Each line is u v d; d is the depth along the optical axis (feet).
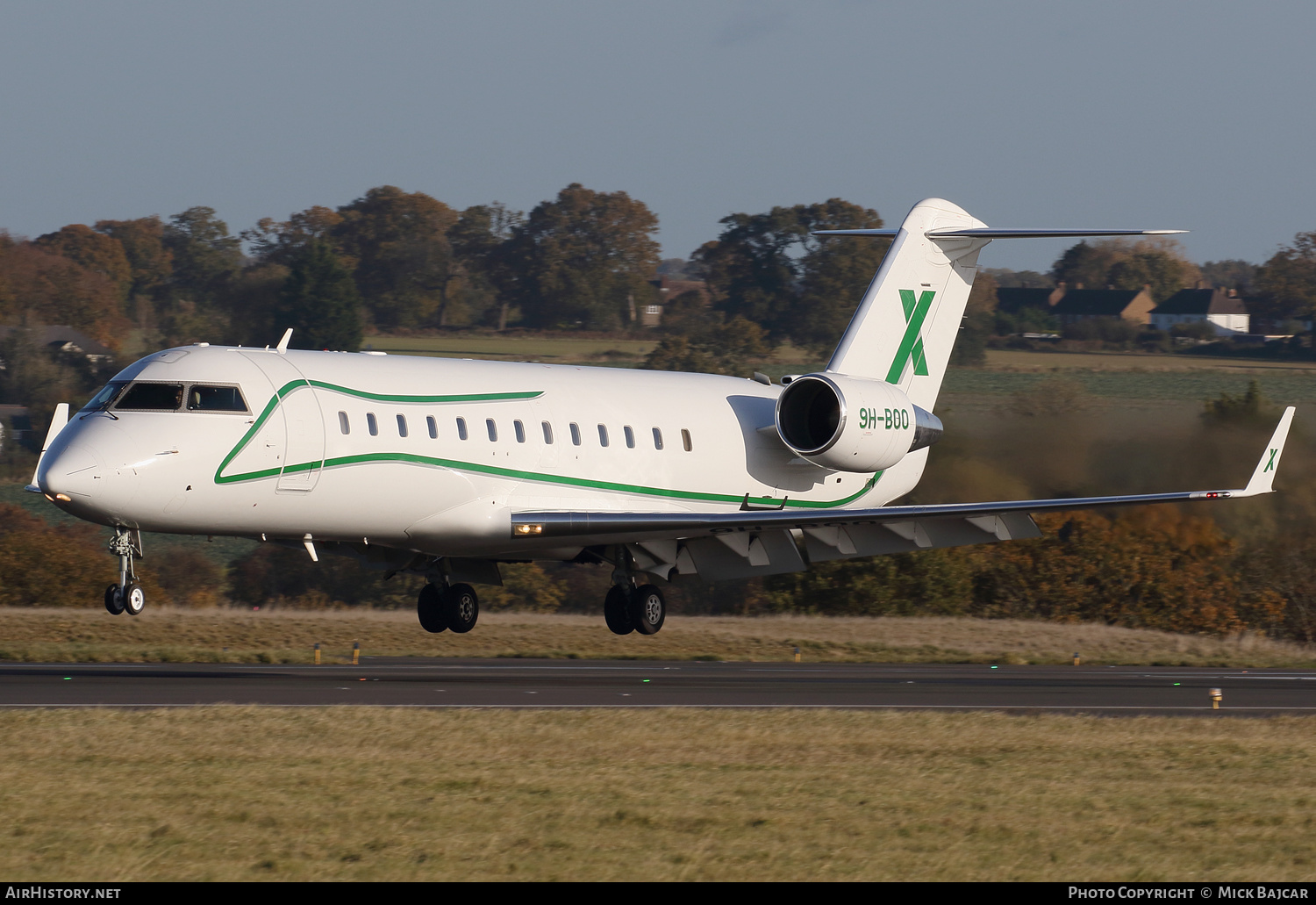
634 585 331.16
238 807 134.00
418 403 279.90
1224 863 125.18
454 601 327.06
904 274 353.72
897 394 341.82
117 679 237.86
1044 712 224.74
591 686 252.21
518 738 174.29
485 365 300.61
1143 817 141.18
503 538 289.94
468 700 219.82
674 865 118.83
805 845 126.11
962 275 362.94
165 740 165.17
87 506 240.94
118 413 249.96
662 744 174.29
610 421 312.29
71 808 131.64
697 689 249.14
